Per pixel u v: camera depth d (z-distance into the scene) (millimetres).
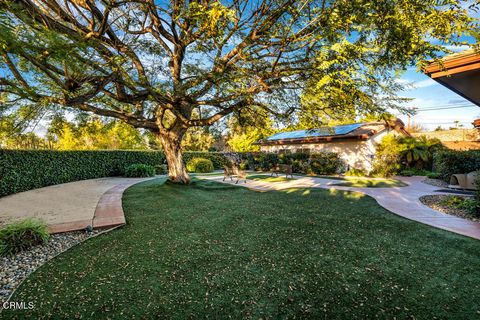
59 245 3596
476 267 2803
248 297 2258
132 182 10758
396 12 2346
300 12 3436
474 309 2062
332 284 2471
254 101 6879
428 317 1973
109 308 2107
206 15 2990
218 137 10055
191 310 2080
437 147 15273
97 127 8672
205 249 3381
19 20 2029
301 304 2154
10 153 7773
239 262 2973
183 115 8406
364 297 2246
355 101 4629
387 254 3184
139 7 4523
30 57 2441
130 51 4996
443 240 3670
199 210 5637
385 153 13930
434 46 2451
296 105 6504
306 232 4090
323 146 16359
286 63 4867
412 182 10844
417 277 2594
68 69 3154
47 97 3902
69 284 2482
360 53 3078
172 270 2771
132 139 16281
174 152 9328
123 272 2729
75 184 10023
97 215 5078
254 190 8555
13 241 3295
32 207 5855
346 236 3883
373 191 8305
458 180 8523
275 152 19734
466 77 4184
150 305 2146
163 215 5191
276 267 2840
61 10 3551
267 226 4430
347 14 2656
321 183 10547
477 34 2254
